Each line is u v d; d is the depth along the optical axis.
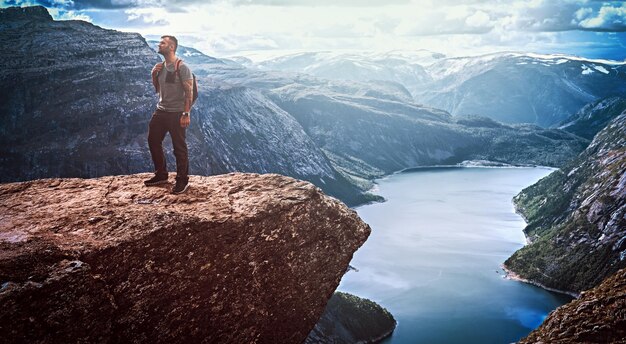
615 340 41.28
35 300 7.70
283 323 11.64
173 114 11.91
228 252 10.56
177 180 11.84
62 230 9.29
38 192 11.13
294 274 11.67
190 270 9.95
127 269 9.11
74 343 8.07
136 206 10.67
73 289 8.17
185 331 9.88
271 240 11.25
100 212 10.11
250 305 10.93
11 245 8.37
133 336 9.09
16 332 7.41
